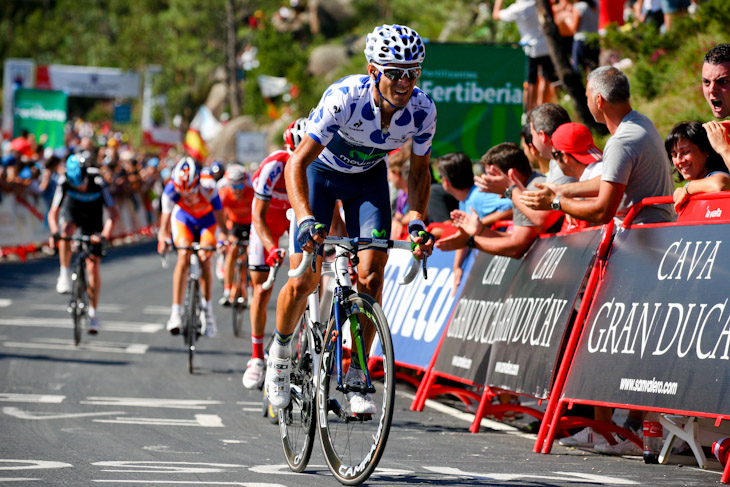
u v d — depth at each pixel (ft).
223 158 342.85
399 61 25.99
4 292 91.76
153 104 320.09
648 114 67.26
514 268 39.78
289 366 30.17
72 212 65.16
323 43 388.57
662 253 31.09
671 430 30.48
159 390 47.26
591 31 78.23
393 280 52.70
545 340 34.86
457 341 42.39
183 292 55.06
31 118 167.43
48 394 44.91
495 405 38.11
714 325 28.17
